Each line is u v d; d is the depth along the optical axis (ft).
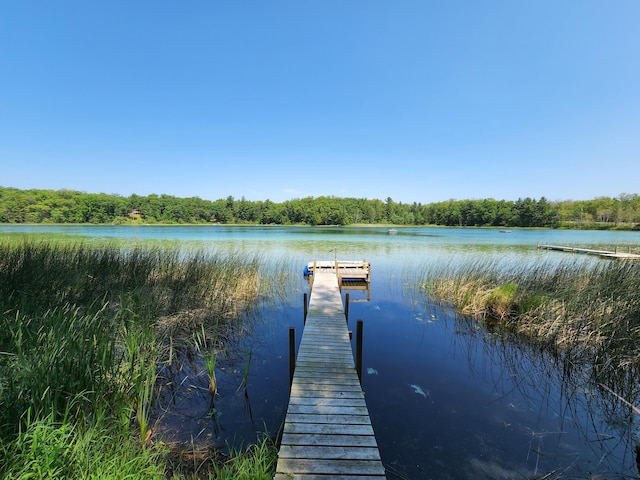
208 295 24.71
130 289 20.79
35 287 18.45
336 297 27.66
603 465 9.65
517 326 21.63
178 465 9.04
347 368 14.16
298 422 10.18
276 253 63.21
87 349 10.16
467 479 9.06
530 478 9.13
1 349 11.05
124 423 9.48
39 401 8.20
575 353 17.11
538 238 119.03
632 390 13.74
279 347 18.83
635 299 18.69
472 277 31.12
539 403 13.09
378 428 11.39
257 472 7.96
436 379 15.20
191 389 13.65
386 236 131.44
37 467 6.50
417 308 27.73
